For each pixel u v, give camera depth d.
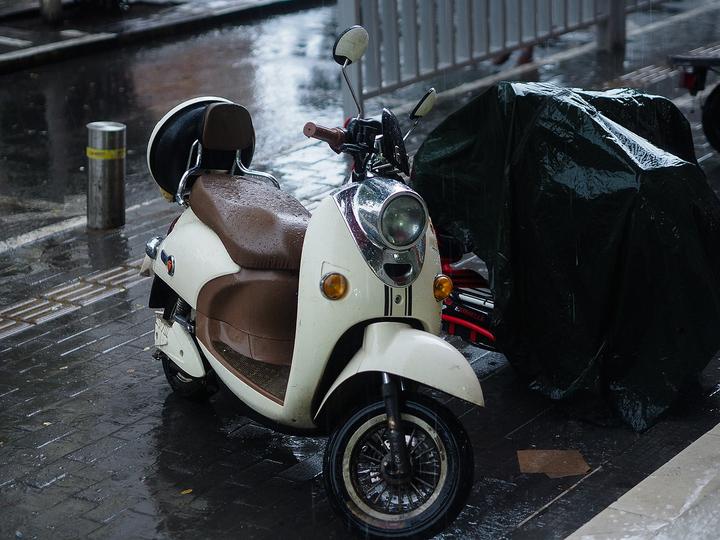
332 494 4.39
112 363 6.17
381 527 4.34
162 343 5.43
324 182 9.30
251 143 5.59
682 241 5.23
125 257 7.85
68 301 7.06
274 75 13.03
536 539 4.46
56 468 5.07
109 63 13.77
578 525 4.55
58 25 15.20
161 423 5.48
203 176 5.39
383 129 4.54
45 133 10.98
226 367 4.90
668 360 5.36
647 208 5.21
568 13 12.74
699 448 5.09
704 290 5.30
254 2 16.58
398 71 10.71
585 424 5.42
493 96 5.67
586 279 5.40
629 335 5.42
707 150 9.73
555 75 12.40
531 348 5.70
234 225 4.99
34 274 7.53
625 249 5.28
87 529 4.59
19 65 13.42
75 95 12.36
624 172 5.26
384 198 4.36
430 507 4.32
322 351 4.45
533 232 5.51
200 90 12.45
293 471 5.04
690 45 13.55
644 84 11.88
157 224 8.55
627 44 13.73
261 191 5.32
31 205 8.99
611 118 5.87
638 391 5.42
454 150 5.86
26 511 4.73
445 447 4.32
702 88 9.44
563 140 5.41
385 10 10.52
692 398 5.66
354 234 4.36
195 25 15.46
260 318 4.90
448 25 11.23
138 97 12.25
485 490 4.82
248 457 5.16
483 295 5.98
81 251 7.96
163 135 5.57
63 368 6.11
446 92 11.97
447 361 4.28
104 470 5.05
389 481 4.35
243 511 4.71
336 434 4.40
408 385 4.61
